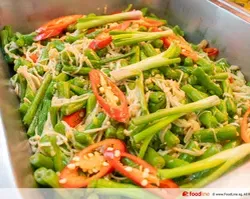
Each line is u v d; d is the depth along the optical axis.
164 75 0.30
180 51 0.32
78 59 0.30
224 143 0.26
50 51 0.32
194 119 0.27
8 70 0.33
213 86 0.29
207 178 0.22
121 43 0.32
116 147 0.24
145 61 0.29
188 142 0.26
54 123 0.27
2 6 0.36
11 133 0.23
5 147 0.21
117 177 0.23
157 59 0.29
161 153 0.25
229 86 0.31
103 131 0.26
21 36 0.35
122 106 0.26
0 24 0.37
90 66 0.30
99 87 0.28
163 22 0.40
